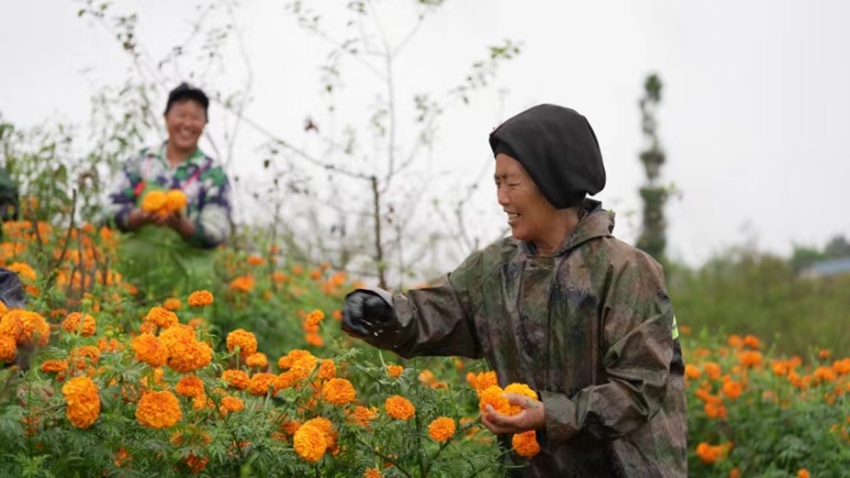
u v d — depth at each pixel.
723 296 14.63
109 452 2.96
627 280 3.47
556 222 3.59
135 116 7.55
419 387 3.59
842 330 11.80
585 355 3.54
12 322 3.02
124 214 6.69
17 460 2.88
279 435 3.35
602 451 3.52
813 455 6.03
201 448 3.12
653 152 16.58
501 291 3.68
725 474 6.29
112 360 3.07
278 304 7.11
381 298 3.60
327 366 3.35
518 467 3.60
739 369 7.11
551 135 3.50
